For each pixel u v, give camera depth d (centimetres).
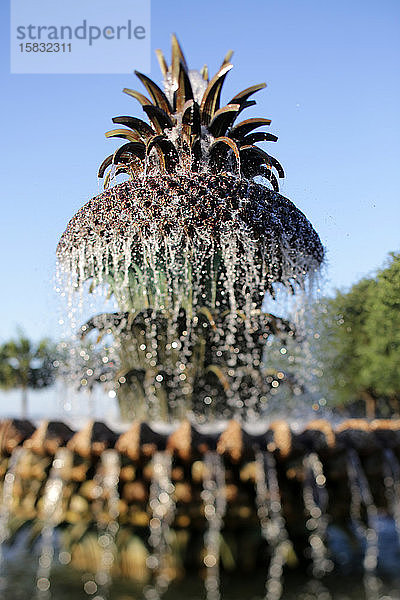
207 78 788
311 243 672
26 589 358
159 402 571
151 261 619
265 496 371
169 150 644
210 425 520
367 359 1445
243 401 579
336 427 420
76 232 646
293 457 379
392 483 394
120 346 590
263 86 711
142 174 680
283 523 385
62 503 393
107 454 383
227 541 378
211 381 579
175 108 702
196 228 609
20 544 434
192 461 375
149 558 376
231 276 619
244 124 689
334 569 395
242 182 629
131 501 380
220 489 371
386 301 1521
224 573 378
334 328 1262
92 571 388
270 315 614
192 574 377
